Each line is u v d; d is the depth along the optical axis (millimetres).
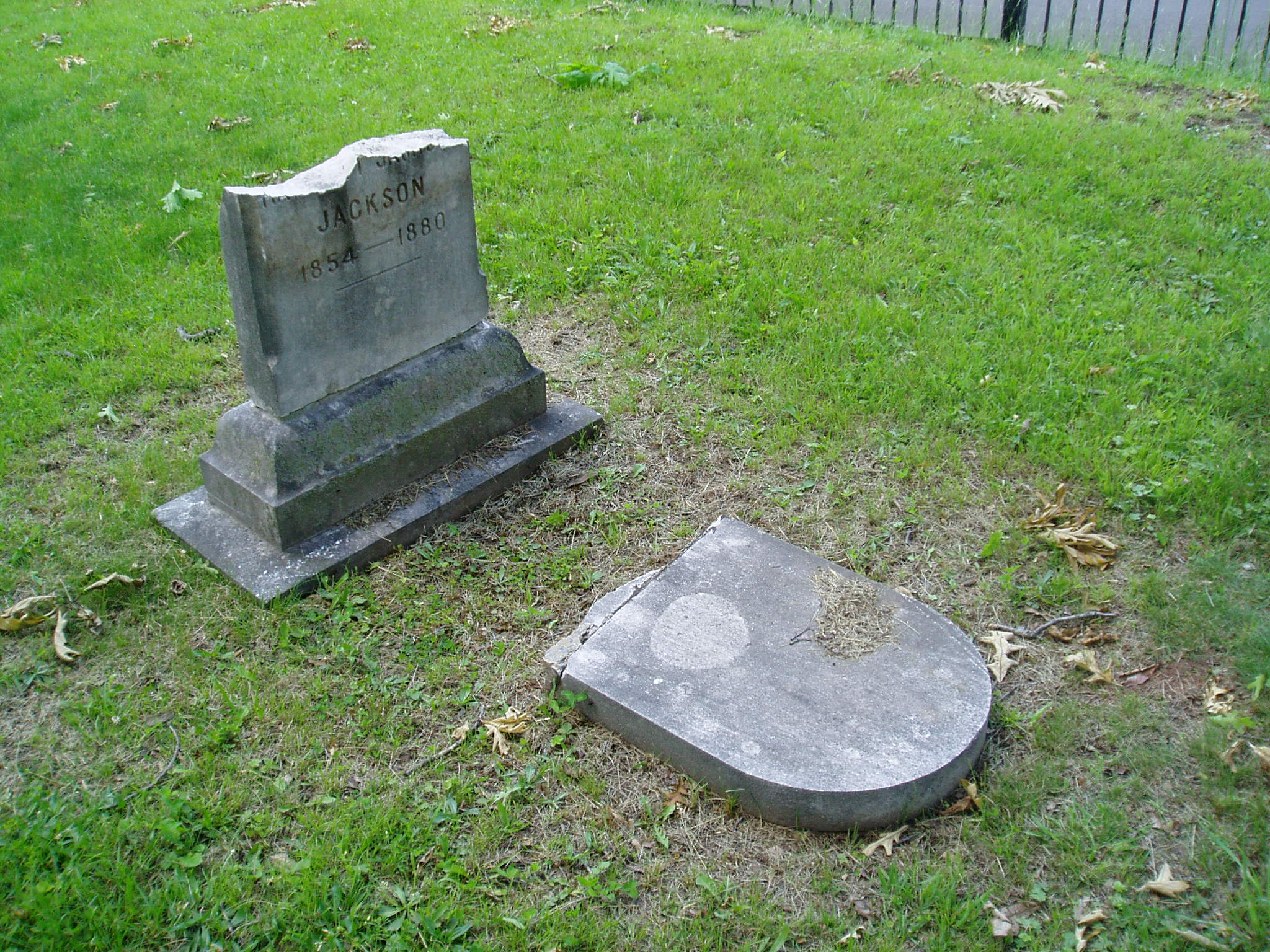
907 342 5738
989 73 9312
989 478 4797
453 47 10258
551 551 4504
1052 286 6191
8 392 5516
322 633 4070
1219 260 6363
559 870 3217
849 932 3021
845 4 11344
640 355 5754
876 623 3791
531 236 6961
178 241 7066
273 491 4250
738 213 7098
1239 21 9672
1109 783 3424
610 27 10680
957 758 3307
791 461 4984
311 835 3283
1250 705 3656
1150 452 4809
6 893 3082
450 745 3617
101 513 4664
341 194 4094
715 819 3357
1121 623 4051
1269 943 2908
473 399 4883
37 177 8047
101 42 11148
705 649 3697
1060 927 2992
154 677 3879
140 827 3301
